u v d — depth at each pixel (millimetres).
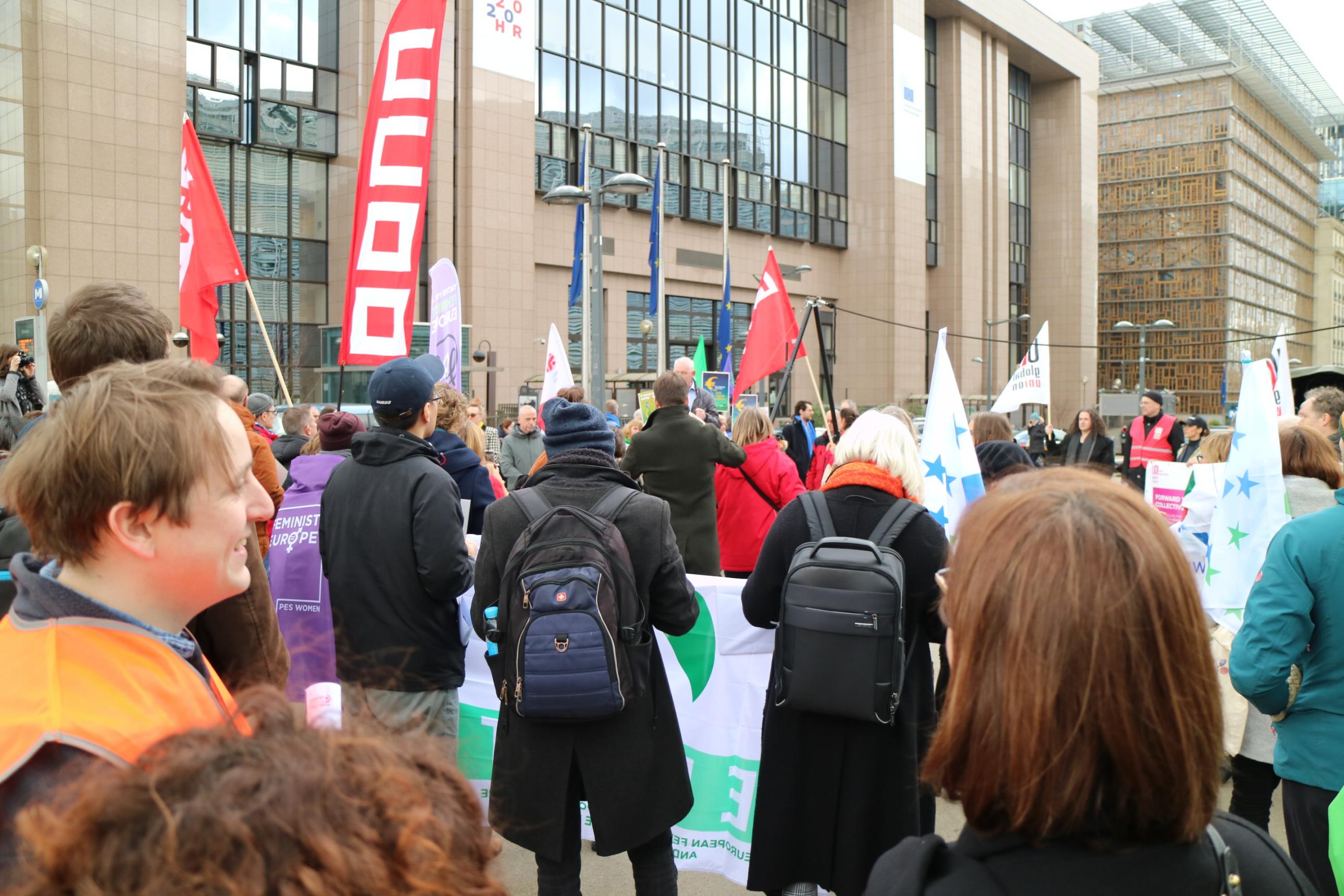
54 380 2305
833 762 2998
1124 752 1016
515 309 28734
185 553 1265
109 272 20938
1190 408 78125
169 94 21797
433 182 27078
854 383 42250
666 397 5605
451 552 3242
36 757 1026
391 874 711
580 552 2822
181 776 713
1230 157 76750
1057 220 54062
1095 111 55156
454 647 3387
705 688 4066
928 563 3008
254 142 25062
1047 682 1032
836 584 2820
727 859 4016
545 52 30516
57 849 678
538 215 30453
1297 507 4090
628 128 33062
